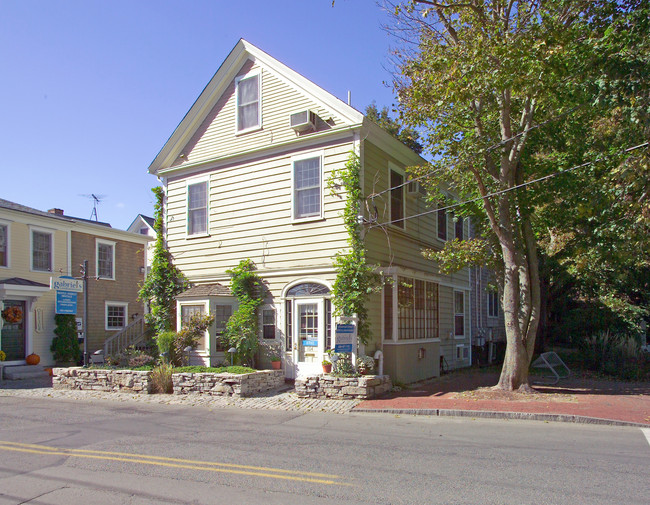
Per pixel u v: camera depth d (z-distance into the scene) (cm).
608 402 1112
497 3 1184
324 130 1427
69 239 2270
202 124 1684
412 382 1480
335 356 1304
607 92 1124
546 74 1122
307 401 1190
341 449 748
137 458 710
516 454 710
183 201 1691
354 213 1330
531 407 1049
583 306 1892
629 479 592
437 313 1719
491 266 1497
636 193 1179
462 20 1239
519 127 1358
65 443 808
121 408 1149
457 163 1269
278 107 1527
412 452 727
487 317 2516
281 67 1525
